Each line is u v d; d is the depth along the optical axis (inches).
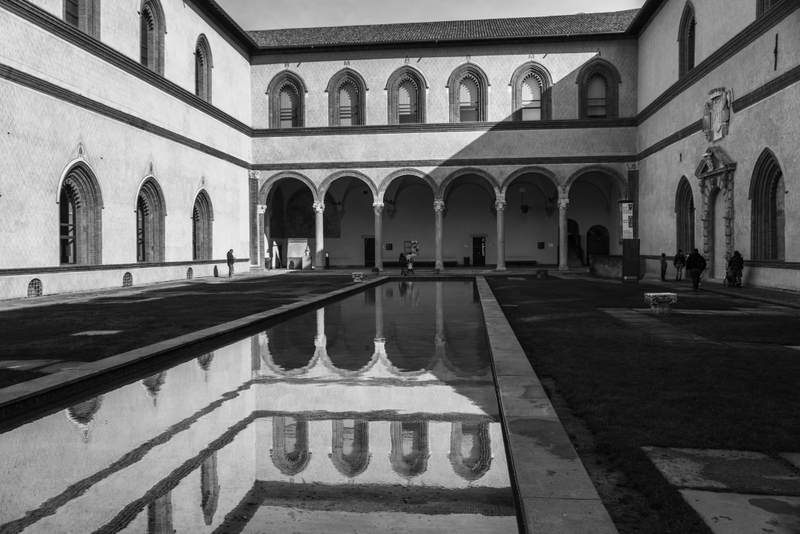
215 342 458.3
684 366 324.8
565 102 1470.2
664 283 1023.0
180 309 633.6
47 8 806.5
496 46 1477.6
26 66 760.3
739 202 903.1
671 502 158.7
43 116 789.9
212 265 1314.0
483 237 1785.2
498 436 242.2
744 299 729.6
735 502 160.9
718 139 965.8
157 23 1101.1
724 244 973.2
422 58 1493.6
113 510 176.6
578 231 1733.5
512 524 165.9
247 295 814.5
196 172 1232.8
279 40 1565.0
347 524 166.7
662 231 1256.2
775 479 175.5
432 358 406.0
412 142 1491.1
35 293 782.5
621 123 1449.3
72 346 404.2
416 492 188.1
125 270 981.2
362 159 1504.7
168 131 1109.7
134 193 1004.6
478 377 347.9
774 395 263.4
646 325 491.2
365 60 1508.4
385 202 1737.2
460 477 200.1
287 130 1521.9
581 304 666.8
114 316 571.2
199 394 311.1
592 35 1441.9
